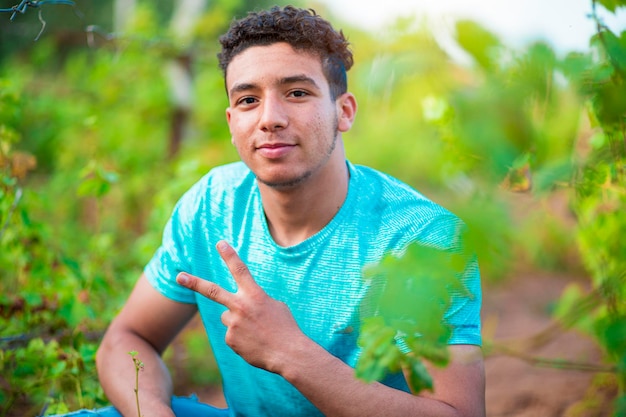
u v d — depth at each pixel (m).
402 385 1.70
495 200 1.03
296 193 1.65
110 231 5.03
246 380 1.83
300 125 1.57
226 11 5.16
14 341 2.46
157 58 5.28
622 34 1.25
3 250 2.64
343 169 1.71
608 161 1.50
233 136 1.67
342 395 1.44
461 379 1.50
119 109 5.61
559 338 3.77
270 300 1.48
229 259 1.48
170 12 7.00
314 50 1.60
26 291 2.53
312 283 1.69
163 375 1.87
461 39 0.98
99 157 4.42
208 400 3.25
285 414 1.79
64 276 2.67
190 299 1.92
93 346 2.24
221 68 1.73
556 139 1.20
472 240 0.98
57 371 2.16
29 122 5.54
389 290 1.01
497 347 1.53
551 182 1.13
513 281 4.71
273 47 1.58
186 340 3.71
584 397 3.02
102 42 4.72
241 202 1.82
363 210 1.68
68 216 5.04
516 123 0.95
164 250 1.93
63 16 8.20
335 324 1.67
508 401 3.09
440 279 1.02
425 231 1.60
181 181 3.21
